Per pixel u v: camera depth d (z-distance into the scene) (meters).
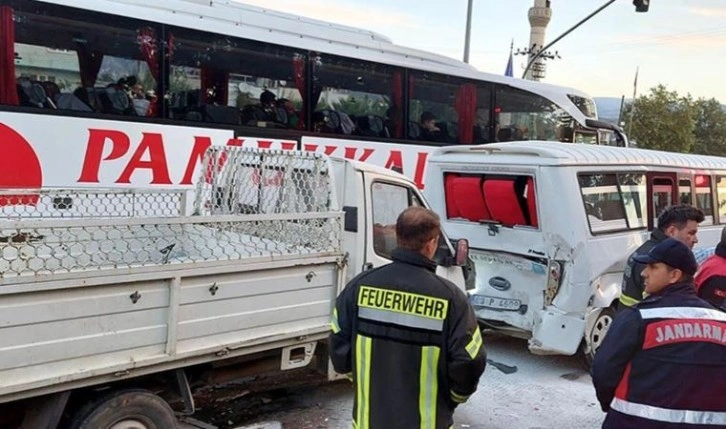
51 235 4.00
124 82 7.98
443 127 11.64
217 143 8.79
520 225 6.74
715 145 63.50
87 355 3.60
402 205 5.46
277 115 9.42
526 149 6.64
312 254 4.70
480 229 7.09
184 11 8.55
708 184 8.32
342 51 10.12
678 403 2.75
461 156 7.25
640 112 55.97
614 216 6.88
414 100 11.14
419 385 2.84
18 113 7.22
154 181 8.24
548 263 6.46
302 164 5.26
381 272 2.99
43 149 7.41
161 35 8.27
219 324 4.19
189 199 6.36
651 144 55.78
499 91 12.58
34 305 3.39
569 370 6.79
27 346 3.38
